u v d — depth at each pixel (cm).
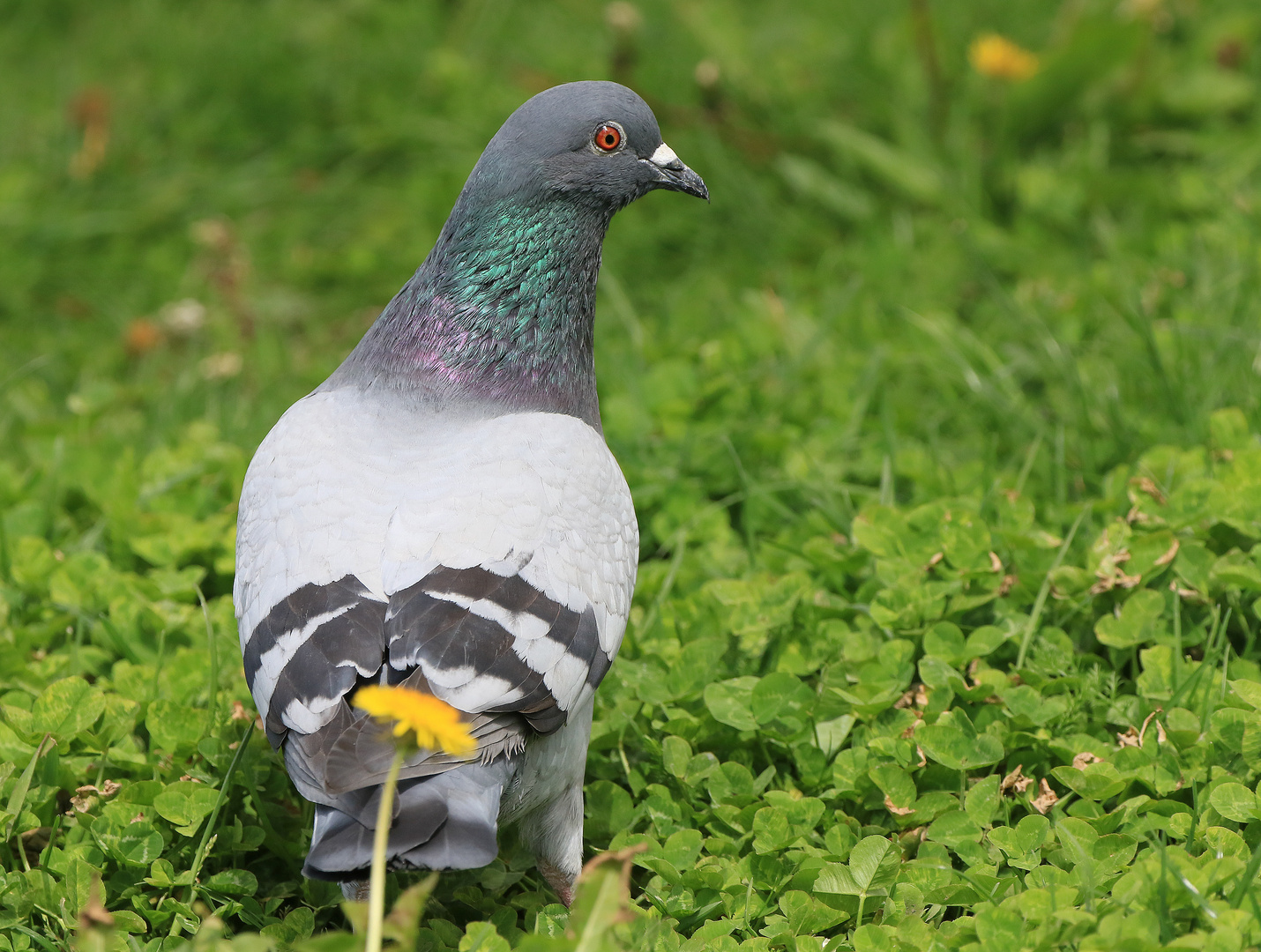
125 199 1389
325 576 524
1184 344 945
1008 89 1288
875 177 1303
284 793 666
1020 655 693
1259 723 609
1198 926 534
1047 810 621
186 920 586
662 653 722
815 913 564
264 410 1056
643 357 1058
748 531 836
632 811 650
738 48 1386
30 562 813
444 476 559
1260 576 689
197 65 1517
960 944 535
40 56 1580
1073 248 1186
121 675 711
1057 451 846
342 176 1409
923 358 997
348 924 616
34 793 631
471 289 630
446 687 493
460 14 1561
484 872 634
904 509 844
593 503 581
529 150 635
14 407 1085
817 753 657
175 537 840
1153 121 1298
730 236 1278
